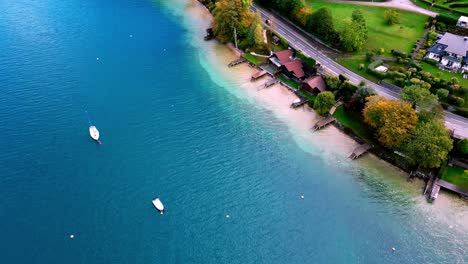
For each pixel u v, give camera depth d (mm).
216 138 112875
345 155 108250
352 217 92875
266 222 91500
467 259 84188
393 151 105875
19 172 101375
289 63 134500
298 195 97688
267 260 84500
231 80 137625
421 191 97875
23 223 89812
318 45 146000
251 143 111688
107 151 107375
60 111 120500
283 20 163375
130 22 172375
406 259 84625
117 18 175125
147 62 145375
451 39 127375
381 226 91000
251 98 128875
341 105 122375
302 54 135125
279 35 149875
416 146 97062
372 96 110750
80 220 90625
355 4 168000
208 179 100750
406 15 157250
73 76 135875
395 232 89688
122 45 155250
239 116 121250
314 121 119188
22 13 177000
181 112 121812
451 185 96500
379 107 104750
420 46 138125
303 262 84312
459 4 154375
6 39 156375
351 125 115688
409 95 106312
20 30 163125
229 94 130750
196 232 89125
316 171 103812
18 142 109562
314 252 86000
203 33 165625
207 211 93375
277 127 117375
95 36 160625
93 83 132875
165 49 153875
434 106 105750
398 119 101250
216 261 84188
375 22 154125
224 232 89375
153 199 95375
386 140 103500
